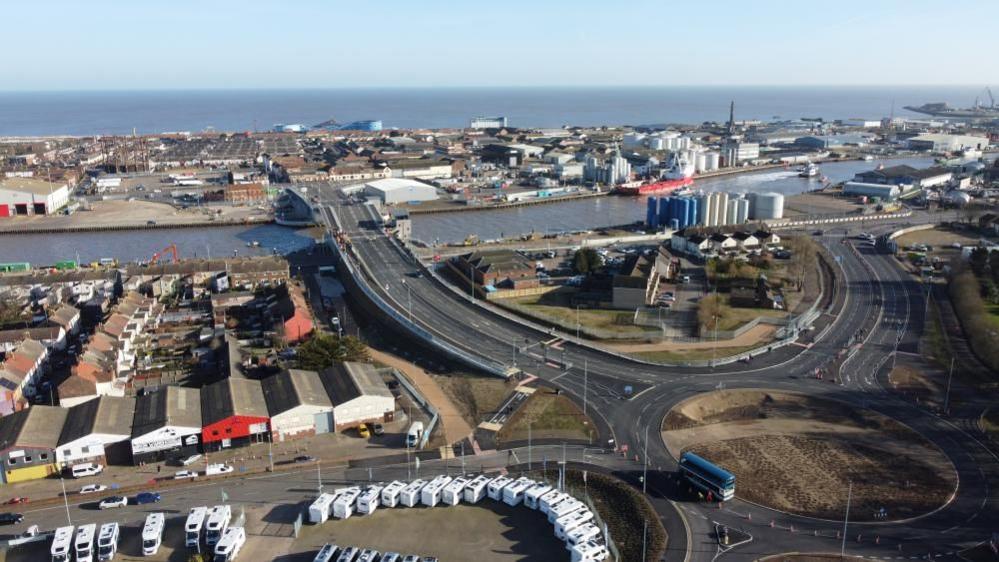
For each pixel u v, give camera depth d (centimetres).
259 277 19325
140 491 9444
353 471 10019
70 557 8056
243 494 9406
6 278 18988
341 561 7800
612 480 9650
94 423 10256
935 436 10850
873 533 8419
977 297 16775
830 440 10800
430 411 11956
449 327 15875
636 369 13550
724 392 12481
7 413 11425
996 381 12794
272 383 12038
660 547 8144
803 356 14150
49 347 14350
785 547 8150
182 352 14738
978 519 8681
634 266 18925
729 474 9056
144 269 19612
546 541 8425
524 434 11056
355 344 13875
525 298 18550
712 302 17138
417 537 8494
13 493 9394
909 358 13975
